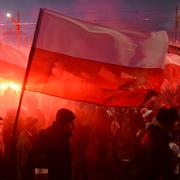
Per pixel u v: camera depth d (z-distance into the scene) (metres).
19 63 7.20
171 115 5.75
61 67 5.77
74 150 8.78
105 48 5.92
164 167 5.68
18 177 7.28
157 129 5.75
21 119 7.55
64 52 5.77
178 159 5.76
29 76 5.66
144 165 5.82
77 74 5.84
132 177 9.41
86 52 5.86
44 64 5.70
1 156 7.57
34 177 7.15
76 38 5.82
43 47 5.69
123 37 6.00
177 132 6.48
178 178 5.86
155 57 6.02
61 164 6.33
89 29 5.89
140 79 6.00
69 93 5.83
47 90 5.74
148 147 5.77
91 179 9.66
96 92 5.93
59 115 6.39
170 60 7.46
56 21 5.74
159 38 6.07
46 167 6.34
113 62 5.94
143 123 7.73
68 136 6.43
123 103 6.05
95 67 5.88
